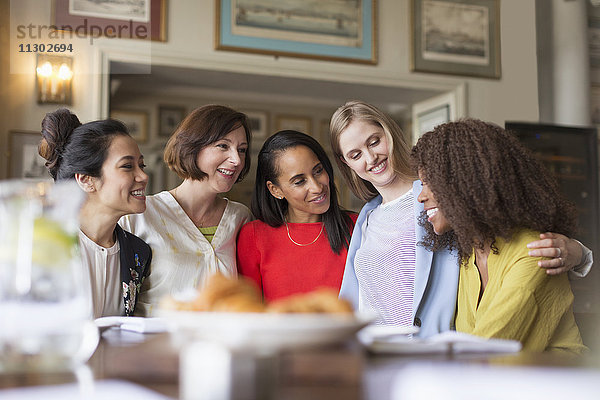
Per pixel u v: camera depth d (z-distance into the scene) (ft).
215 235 6.64
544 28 16.67
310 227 6.86
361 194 6.88
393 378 1.99
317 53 15.17
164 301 2.33
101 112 13.51
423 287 5.03
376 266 5.94
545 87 16.63
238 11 14.62
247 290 2.37
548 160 14.97
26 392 1.78
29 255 2.21
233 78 15.23
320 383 1.96
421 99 17.28
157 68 14.38
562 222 4.37
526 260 4.07
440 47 16.17
